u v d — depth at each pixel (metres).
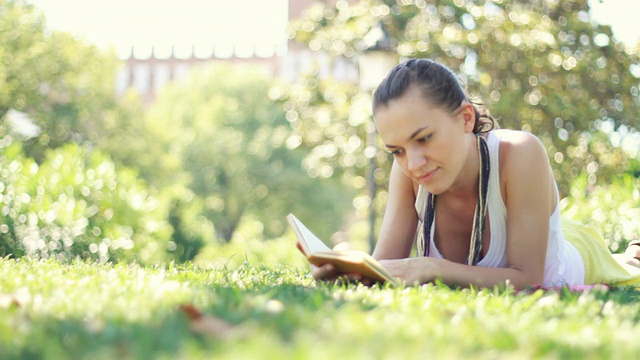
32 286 2.91
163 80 69.81
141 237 9.02
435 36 17.00
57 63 31.08
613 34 17.08
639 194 8.60
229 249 15.65
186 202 15.56
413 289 3.08
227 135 45.94
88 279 3.18
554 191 3.99
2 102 29.98
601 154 17.28
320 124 18.64
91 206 8.35
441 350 1.73
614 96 17.22
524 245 3.61
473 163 3.67
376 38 12.73
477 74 16.94
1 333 1.89
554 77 17.00
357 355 1.57
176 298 2.59
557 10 17.12
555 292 3.20
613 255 4.93
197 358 1.57
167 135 40.38
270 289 3.11
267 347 1.58
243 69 48.41
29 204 6.74
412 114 3.30
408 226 4.05
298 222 3.70
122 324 2.02
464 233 3.89
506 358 1.71
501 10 17.14
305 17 18.62
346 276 3.44
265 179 45.62
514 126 17.09
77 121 31.69
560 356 1.83
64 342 1.80
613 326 2.33
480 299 2.87
